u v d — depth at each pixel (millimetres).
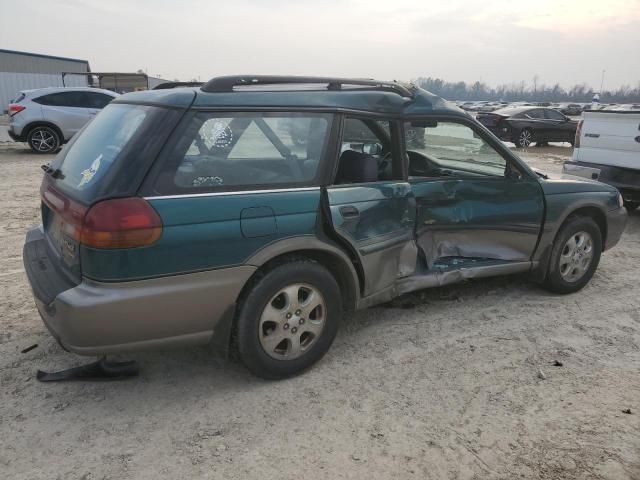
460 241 4156
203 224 2795
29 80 30297
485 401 3162
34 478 2465
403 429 2883
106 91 14688
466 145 4121
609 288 5090
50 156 13781
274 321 3143
